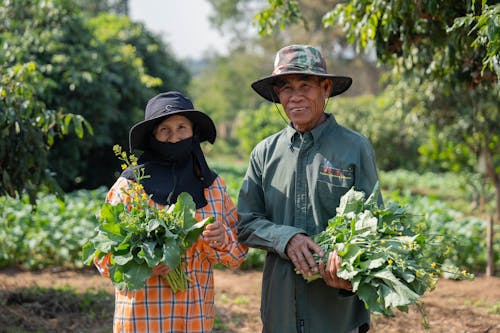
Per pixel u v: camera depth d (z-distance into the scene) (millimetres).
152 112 3088
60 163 13000
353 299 3238
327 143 3229
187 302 2996
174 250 2777
